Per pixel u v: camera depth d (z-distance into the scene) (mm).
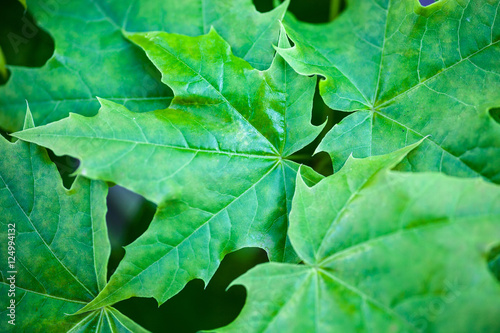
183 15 357
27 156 332
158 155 324
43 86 357
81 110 354
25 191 332
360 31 352
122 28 360
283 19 355
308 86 339
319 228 319
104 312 331
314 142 354
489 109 333
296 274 315
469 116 330
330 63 345
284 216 336
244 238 332
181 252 328
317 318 310
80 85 356
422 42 343
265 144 339
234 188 333
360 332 304
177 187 323
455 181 305
